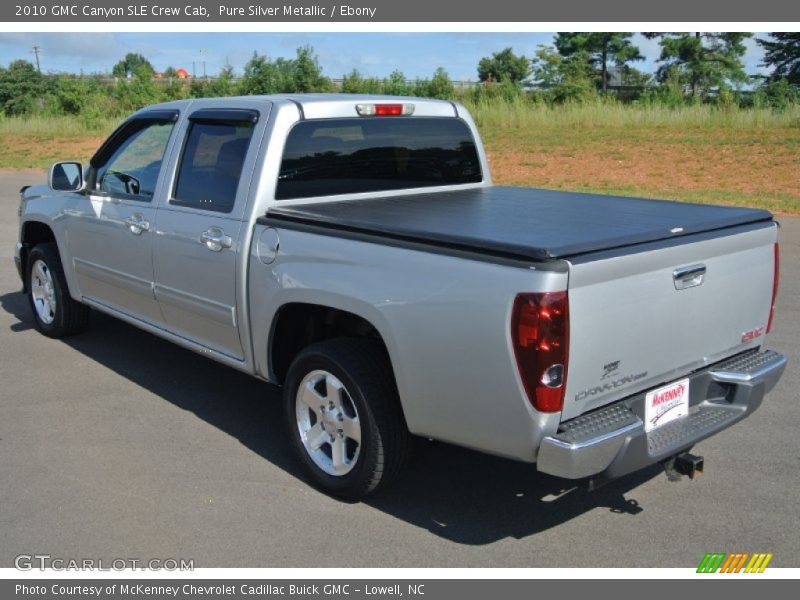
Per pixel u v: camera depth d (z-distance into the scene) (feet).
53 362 20.04
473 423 11.22
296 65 134.21
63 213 19.86
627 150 68.39
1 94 172.65
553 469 10.53
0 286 27.89
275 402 17.75
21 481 13.98
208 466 14.67
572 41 204.74
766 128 78.48
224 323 15.20
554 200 15.90
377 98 16.46
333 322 14.11
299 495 13.67
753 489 13.80
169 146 16.52
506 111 90.99
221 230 14.76
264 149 14.44
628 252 10.87
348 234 12.56
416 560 11.84
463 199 16.14
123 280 17.99
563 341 10.24
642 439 10.99
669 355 11.85
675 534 12.48
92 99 143.02
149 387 18.47
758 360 13.37
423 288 11.36
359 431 12.83
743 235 12.64
